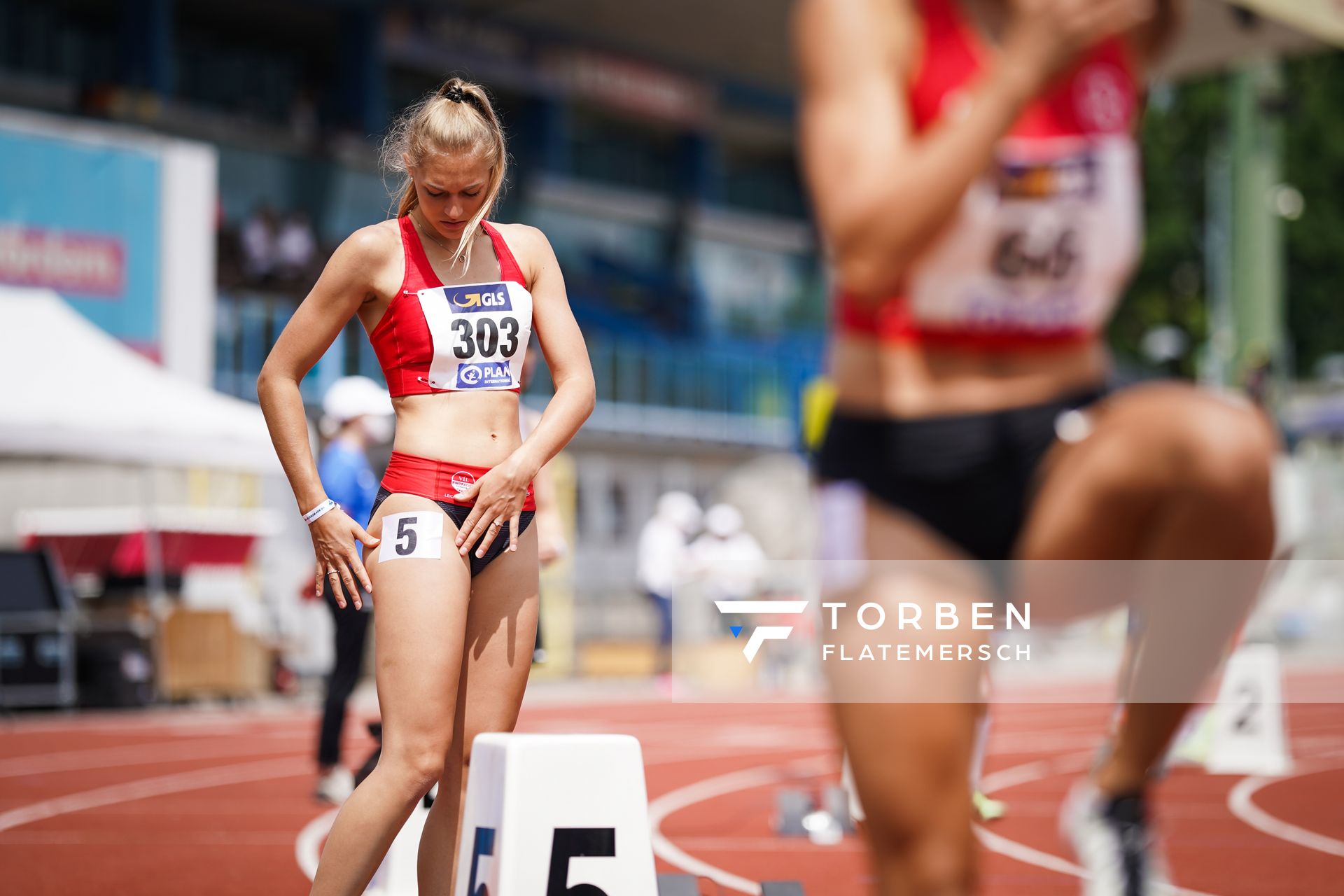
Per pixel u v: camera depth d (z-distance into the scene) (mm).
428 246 7551
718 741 25750
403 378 7484
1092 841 4852
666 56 83250
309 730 27344
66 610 31031
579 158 84312
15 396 28906
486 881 6770
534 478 7418
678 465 64812
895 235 3949
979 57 4367
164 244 40344
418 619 7105
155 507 38312
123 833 15023
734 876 12172
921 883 4465
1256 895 11375
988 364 4578
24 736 26219
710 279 80750
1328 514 50344
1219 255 61438
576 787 6719
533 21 76938
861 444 4641
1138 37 4695
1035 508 4312
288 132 59594
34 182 38219
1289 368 90062
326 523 7422
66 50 65812
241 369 53156
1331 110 88875
